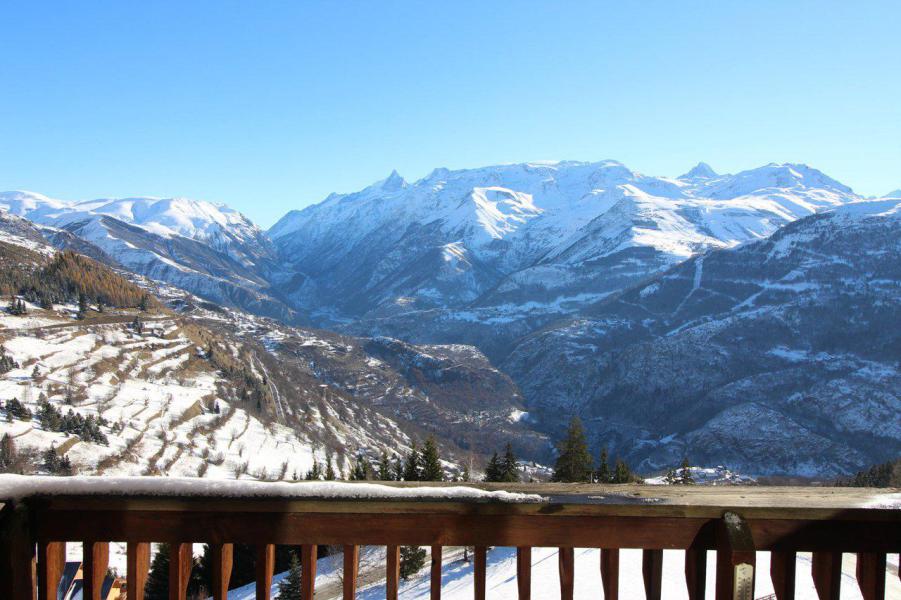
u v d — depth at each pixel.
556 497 2.60
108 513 2.60
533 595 10.87
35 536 2.58
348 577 2.61
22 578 2.50
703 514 2.55
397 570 2.61
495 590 11.60
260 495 2.59
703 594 2.59
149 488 2.58
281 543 2.61
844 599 5.68
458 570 14.84
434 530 2.60
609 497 2.62
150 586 16.16
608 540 2.58
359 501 2.59
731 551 2.41
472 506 2.58
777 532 2.56
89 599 2.57
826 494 2.69
